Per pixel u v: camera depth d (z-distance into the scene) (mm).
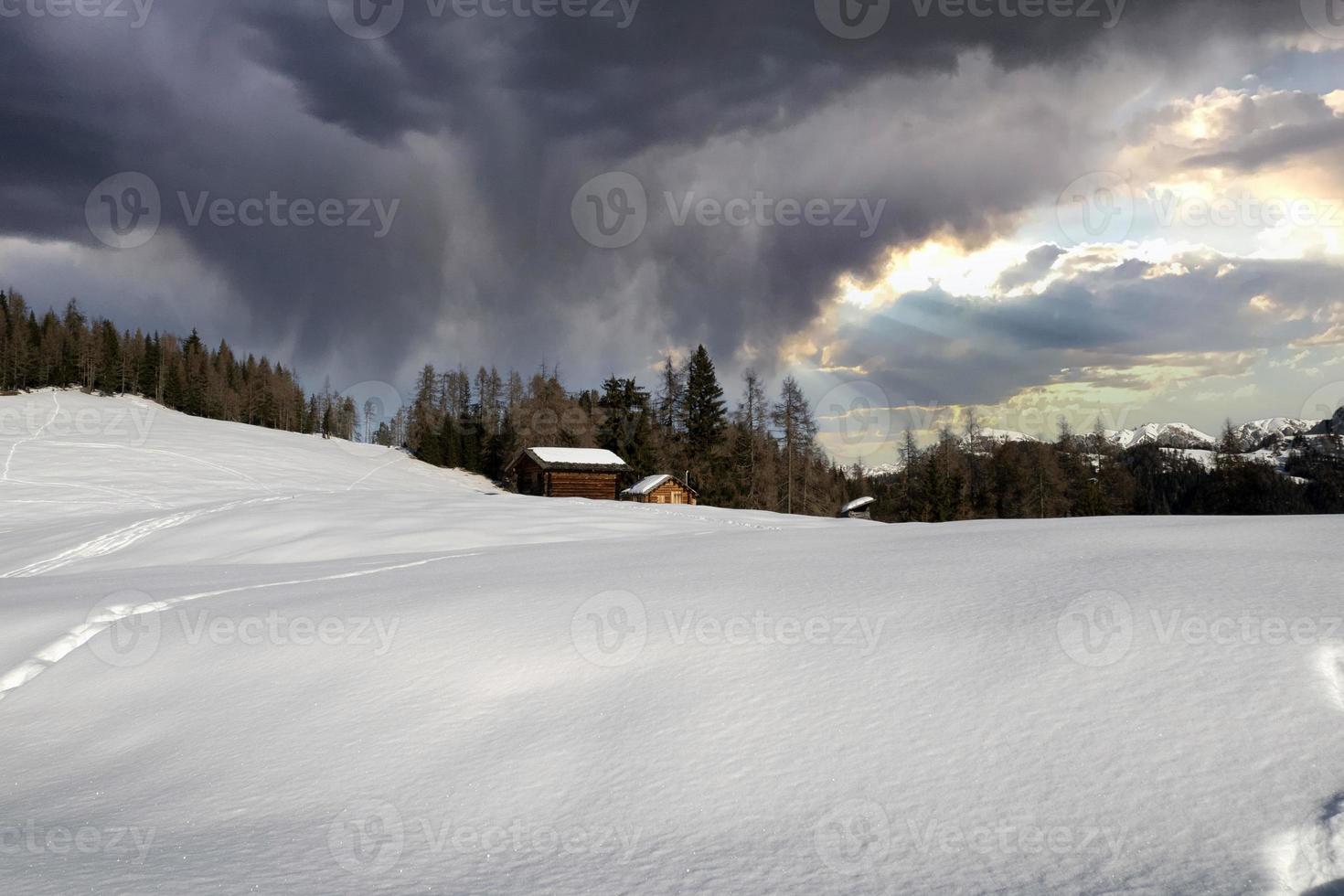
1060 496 56844
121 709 7816
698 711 5949
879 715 5484
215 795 5762
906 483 63719
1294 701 4719
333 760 6086
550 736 5941
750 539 15344
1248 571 7359
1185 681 5152
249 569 17188
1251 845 3701
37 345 100250
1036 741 4840
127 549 23500
